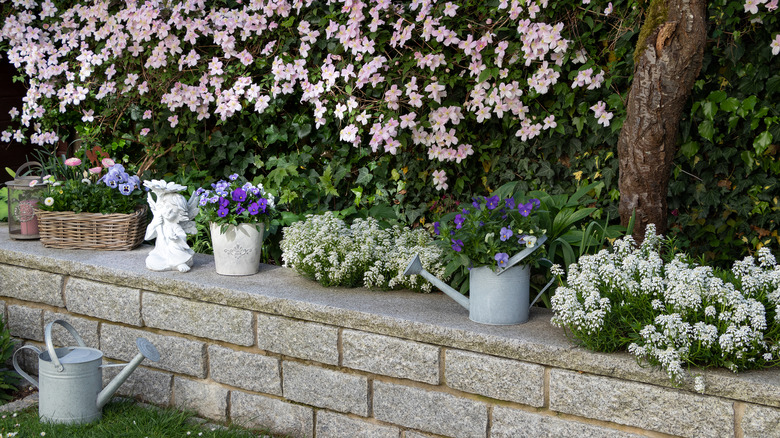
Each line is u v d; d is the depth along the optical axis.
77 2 5.15
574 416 2.80
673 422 2.60
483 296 3.03
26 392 4.02
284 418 3.47
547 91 3.90
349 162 4.55
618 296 2.83
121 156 5.34
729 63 3.59
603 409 2.72
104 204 4.20
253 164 4.86
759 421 2.46
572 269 2.96
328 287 3.60
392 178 4.45
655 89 3.22
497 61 3.88
